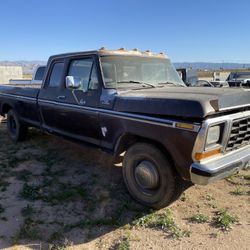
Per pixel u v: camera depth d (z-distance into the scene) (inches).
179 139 135.1
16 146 267.1
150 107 147.4
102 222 143.5
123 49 197.0
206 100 132.2
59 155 240.2
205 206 157.8
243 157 144.6
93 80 183.5
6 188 181.0
